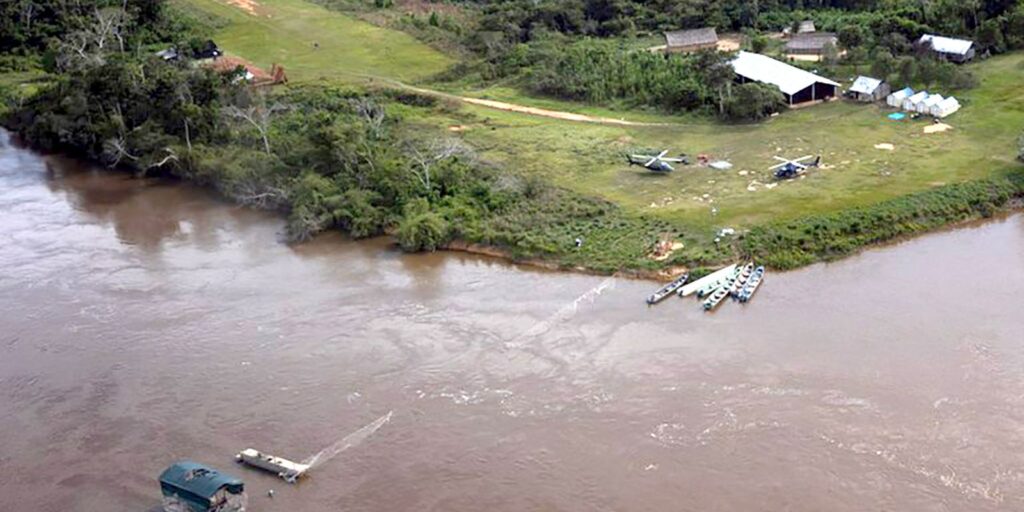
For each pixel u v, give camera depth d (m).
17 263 97.19
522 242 89.88
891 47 132.38
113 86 128.88
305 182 103.06
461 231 93.19
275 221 105.06
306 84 143.00
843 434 60.81
